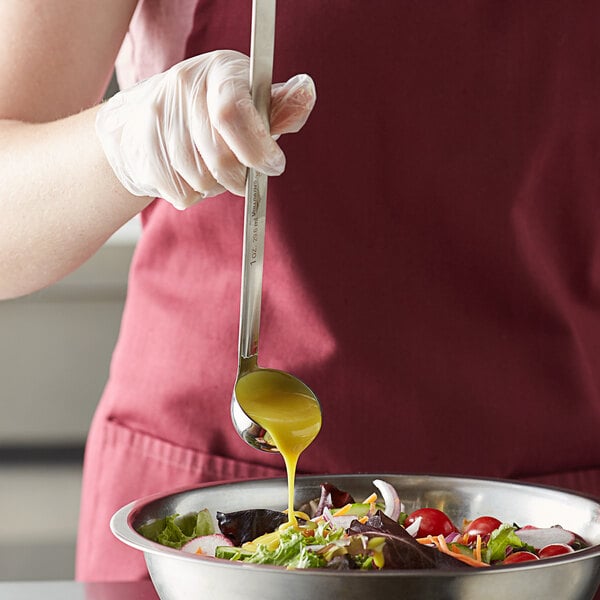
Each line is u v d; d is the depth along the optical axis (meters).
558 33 1.41
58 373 3.50
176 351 1.48
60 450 3.53
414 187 1.41
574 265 1.46
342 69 1.40
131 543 0.90
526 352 1.43
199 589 0.88
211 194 1.12
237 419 1.09
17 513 3.45
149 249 1.53
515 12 1.40
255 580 0.84
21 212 1.25
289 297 1.43
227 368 1.44
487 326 1.43
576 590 0.90
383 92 1.40
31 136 1.26
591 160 1.43
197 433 1.46
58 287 3.40
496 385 1.42
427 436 1.42
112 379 1.58
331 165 1.41
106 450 1.54
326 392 1.42
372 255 1.42
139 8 1.52
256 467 1.43
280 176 1.41
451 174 1.41
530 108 1.41
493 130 1.41
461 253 1.42
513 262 1.41
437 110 1.41
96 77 1.42
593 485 1.45
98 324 3.47
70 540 3.46
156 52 1.51
